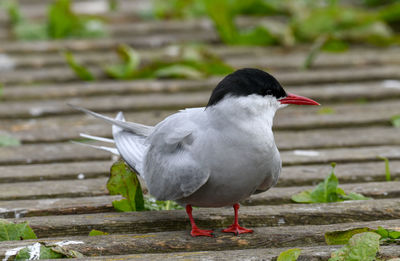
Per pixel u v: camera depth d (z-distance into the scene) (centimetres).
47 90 1185
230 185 629
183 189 634
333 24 1487
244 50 1425
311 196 753
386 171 815
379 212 707
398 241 623
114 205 724
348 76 1254
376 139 977
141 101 1137
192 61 1269
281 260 566
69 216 701
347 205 718
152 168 670
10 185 801
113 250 623
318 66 1327
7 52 1385
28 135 995
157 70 1269
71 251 603
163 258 587
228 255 595
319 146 953
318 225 677
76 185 804
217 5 1411
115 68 1288
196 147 629
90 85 1223
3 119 1079
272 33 1443
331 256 577
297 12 1589
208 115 638
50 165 877
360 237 574
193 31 1538
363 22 1484
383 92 1172
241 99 620
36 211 718
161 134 670
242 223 699
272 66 1316
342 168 859
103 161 904
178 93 1202
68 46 1423
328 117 1072
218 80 1256
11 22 1585
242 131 617
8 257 597
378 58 1356
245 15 1650
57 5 1456
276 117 1078
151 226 690
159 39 1473
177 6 1689
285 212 706
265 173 640
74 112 1101
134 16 1648
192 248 636
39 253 597
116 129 766
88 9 1709
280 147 946
